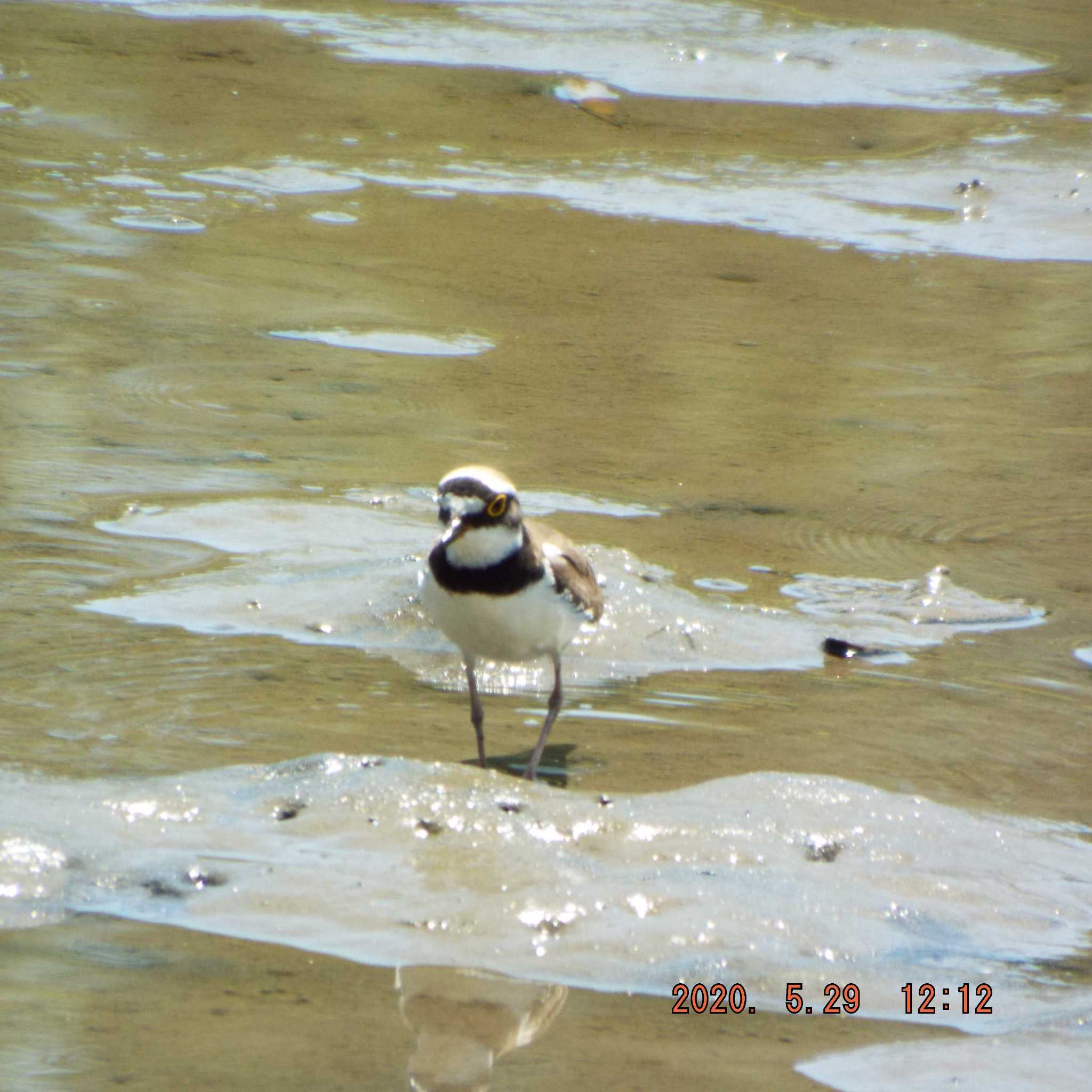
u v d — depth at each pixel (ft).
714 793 29.27
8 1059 20.62
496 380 57.82
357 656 36.73
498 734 33.24
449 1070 20.76
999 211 81.71
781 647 38.47
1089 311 69.36
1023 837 28.76
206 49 98.37
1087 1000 23.67
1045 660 38.32
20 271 65.05
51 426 50.31
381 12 105.50
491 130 89.30
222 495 45.85
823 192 83.20
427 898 25.12
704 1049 21.72
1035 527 47.06
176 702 33.17
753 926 24.88
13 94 88.43
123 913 24.53
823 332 65.41
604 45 100.07
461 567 30.71
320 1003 22.34
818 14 105.60
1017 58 101.45
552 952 23.98
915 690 36.29
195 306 63.05
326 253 71.05
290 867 25.81
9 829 26.37
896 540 45.70
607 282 70.08
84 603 38.27
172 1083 20.20
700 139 89.71
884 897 26.13
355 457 49.67
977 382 60.49
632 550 43.68
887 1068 21.53
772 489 49.19
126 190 76.84
